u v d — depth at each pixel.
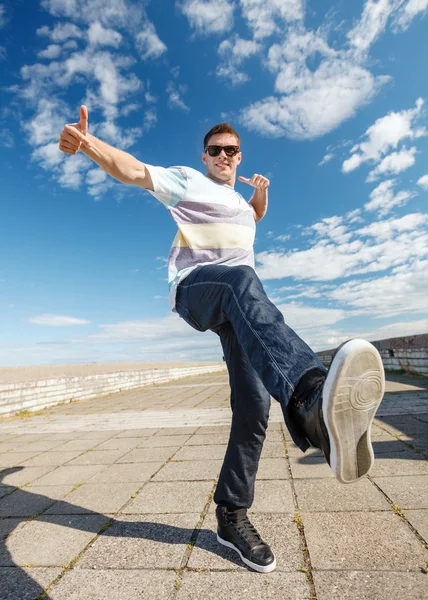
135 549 1.76
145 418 5.85
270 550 1.54
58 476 3.12
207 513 2.11
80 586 1.49
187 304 1.54
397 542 1.64
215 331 1.70
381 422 4.18
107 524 2.08
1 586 1.53
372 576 1.40
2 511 2.41
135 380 13.35
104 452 3.85
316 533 1.79
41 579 1.56
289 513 2.04
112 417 6.22
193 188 1.67
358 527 1.81
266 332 1.18
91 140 1.31
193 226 1.66
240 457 1.63
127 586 1.46
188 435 4.34
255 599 1.32
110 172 1.41
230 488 1.63
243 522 1.62
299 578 1.43
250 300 1.26
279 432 4.06
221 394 8.58
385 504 2.06
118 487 2.71
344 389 1.01
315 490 2.35
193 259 1.66
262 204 2.13
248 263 1.75
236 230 1.70
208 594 1.37
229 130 1.91
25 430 5.54
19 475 3.23
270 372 1.15
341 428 1.04
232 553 1.65
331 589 1.34
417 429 3.72
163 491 2.54
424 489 2.23
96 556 1.72
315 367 1.13
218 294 1.38
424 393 6.06
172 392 10.42
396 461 2.80
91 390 10.27
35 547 1.86
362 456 1.11
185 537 1.83
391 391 6.60
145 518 2.12
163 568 1.57
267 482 2.57
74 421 6.09
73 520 2.17
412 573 1.40
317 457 3.06
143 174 1.50
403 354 9.22
